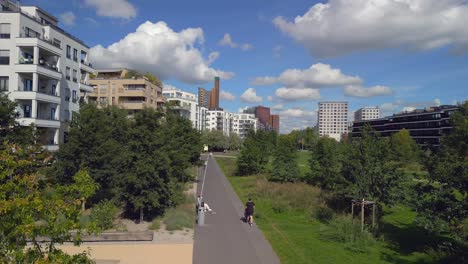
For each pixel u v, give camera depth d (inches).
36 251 266.7
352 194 771.4
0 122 671.1
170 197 863.1
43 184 322.7
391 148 814.5
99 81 2854.3
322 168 1317.7
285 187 1302.9
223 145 4790.8
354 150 800.9
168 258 560.7
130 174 783.1
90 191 301.1
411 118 4682.6
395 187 749.9
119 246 609.6
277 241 666.8
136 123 874.8
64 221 283.1
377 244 674.2
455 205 523.5
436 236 733.9
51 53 1467.8
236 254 588.1
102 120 940.6
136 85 2842.0
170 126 1395.2
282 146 1546.5
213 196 1190.9
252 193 1229.7
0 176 268.2
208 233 714.2
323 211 906.7
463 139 612.1
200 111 5738.2
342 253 609.3
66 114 1638.8
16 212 245.0
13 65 1328.7
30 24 1413.6
